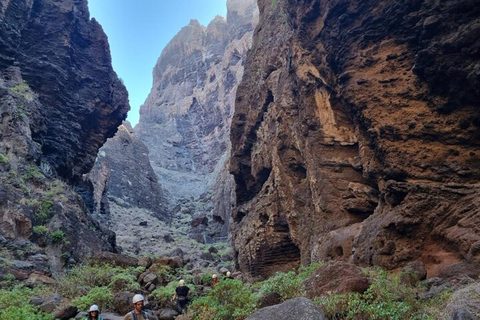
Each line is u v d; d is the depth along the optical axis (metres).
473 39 9.52
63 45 28.77
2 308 9.95
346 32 13.88
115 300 11.43
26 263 14.46
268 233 20.45
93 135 31.53
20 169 18.89
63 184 21.88
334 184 14.78
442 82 10.55
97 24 34.16
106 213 52.62
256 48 28.45
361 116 12.84
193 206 72.00
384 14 12.64
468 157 10.02
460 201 9.19
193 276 16.81
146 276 15.63
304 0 16.66
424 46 11.23
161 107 116.94
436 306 6.16
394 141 11.52
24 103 21.95
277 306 5.94
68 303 11.07
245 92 28.44
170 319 10.53
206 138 98.25
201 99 106.88
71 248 17.66
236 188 28.50
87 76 30.81
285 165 19.38
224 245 45.38
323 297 6.77
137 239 43.41
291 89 19.41
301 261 16.88
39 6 28.78
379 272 8.78
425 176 10.49
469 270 7.30
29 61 25.94
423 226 9.48
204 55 120.25
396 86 11.99
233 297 8.52
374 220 11.55
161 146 99.50
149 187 71.69
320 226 14.72
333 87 15.24
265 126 23.52
